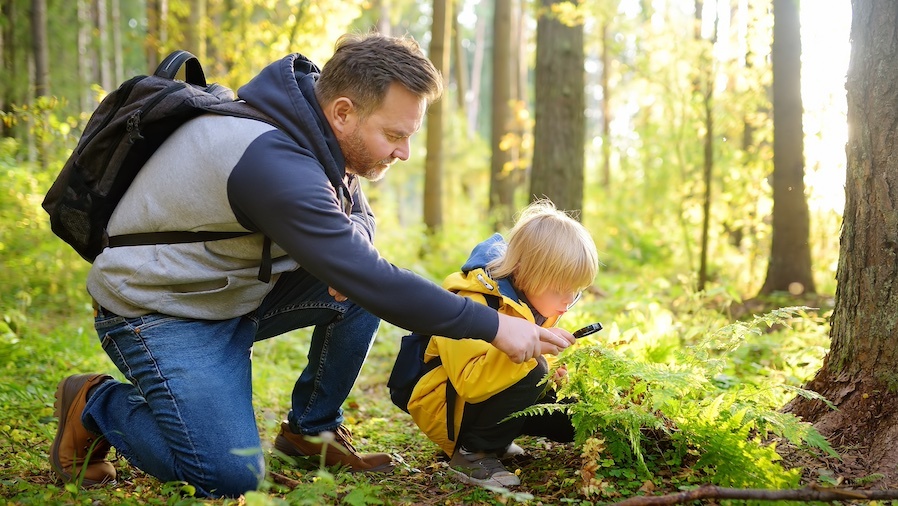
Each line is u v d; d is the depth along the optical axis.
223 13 12.90
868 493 2.04
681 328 5.16
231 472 2.37
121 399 2.57
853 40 2.79
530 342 2.40
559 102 9.53
